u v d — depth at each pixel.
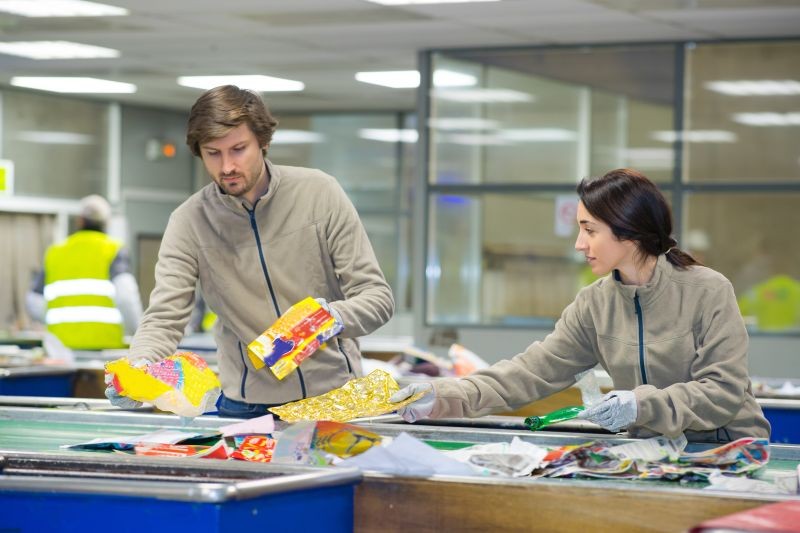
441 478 2.18
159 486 1.96
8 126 12.02
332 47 10.02
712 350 2.59
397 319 13.66
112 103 12.96
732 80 9.55
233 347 3.17
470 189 10.19
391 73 11.30
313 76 11.50
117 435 2.86
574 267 10.00
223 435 2.52
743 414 2.64
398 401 2.66
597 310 2.75
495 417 3.10
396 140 13.69
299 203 3.05
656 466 2.25
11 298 12.01
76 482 2.03
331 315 2.79
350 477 2.16
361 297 2.93
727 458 2.30
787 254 9.53
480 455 2.36
